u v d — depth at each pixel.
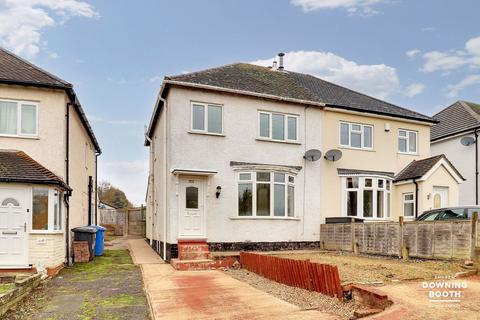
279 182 17.95
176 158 16.28
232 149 17.27
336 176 19.52
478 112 25.83
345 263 12.52
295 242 18.08
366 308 7.88
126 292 10.08
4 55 15.98
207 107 17.03
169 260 15.62
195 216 16.34
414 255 13.45
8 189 12.74
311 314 7.68
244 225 17.08
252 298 9.18
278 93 18.55
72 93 15.04
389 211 20.36
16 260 12.57
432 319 6.48
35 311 8.35
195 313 7.93
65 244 14.77
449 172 19.80
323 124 19.52
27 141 14.29
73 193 16.61
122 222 31.08
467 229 11.73
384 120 21.08
